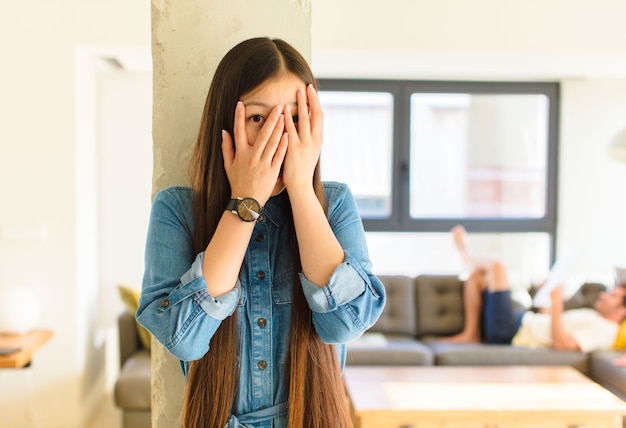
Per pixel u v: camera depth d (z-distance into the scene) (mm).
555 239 4836
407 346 3670
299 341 924
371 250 4820
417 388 2816
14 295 3152
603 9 3438
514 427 2539
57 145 3260
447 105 4777
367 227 4742
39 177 3264
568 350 3600
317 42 3395
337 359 984
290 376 928
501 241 4855
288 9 1202
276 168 861
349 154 4762
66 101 3244
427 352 3596
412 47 3422
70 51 3232
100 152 4164
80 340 3387
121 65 3986
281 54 894
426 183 4824
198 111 1193
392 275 4223
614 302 3750
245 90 876
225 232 853
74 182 3277
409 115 4680
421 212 4840
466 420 2529
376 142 4758
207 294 830
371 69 4426
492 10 3432
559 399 2672
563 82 4719
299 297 935
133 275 4234
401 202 4738
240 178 863
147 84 4168
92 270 3654
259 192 855
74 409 3369
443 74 4633
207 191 931
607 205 4746
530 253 4871
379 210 4801
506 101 4805
